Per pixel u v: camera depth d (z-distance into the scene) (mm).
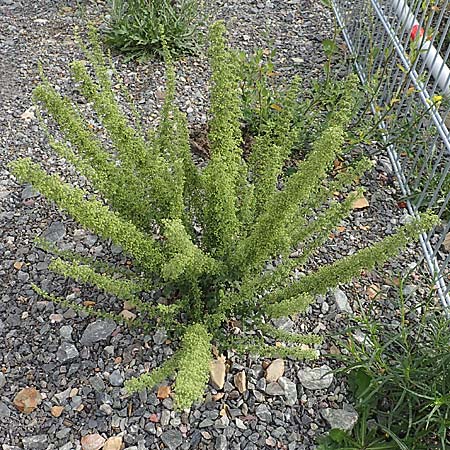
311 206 709
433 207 908
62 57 1192
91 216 583
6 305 781
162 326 703
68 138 636
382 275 836
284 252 673
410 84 1082
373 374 671
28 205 904
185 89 1117
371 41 1096
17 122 1043
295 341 650
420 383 646
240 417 682
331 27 1304
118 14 1204
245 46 1235
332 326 768
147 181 673
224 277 680
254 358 723
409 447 645
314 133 979
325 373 704
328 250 859
